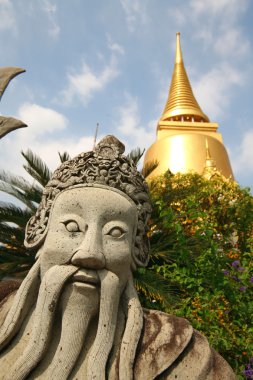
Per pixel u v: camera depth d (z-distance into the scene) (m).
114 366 1.75
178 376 1.71
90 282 1.88
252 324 3.68
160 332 1.86
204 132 19.09
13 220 6.94
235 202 7.61
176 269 4.25
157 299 6.10
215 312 3.76
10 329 1.82
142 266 2.20
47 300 1.84
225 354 3.61
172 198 7.47
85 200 2.05
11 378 1.66
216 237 5.34
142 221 2.23
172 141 17.38
